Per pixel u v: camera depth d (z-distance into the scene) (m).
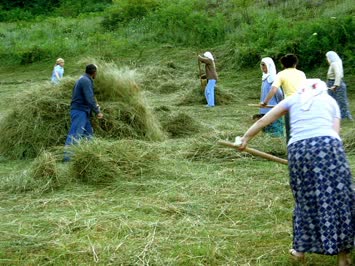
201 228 5.25
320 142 4.09
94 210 5.86
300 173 4.10
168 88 17.16
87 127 8.45
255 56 19.34
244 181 6.78
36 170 6.95
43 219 5.57
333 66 11.25
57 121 9.09
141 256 4.60
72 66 22.52
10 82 21.06
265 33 20.17
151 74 18.80
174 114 10.60
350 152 8.24
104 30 26.73
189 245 4.83
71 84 9.55
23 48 24.55
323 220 3.97
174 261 4.50
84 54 23.66
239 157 7.96
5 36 28.39
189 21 23.61
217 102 14.87
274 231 5.13
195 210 5.76
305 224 4.09
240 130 10.00
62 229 5.25
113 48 23.34
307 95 4.31
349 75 16.86
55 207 6.04
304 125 4.20
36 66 23.75
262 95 9.70
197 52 21.45
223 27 22.58
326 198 3.99
